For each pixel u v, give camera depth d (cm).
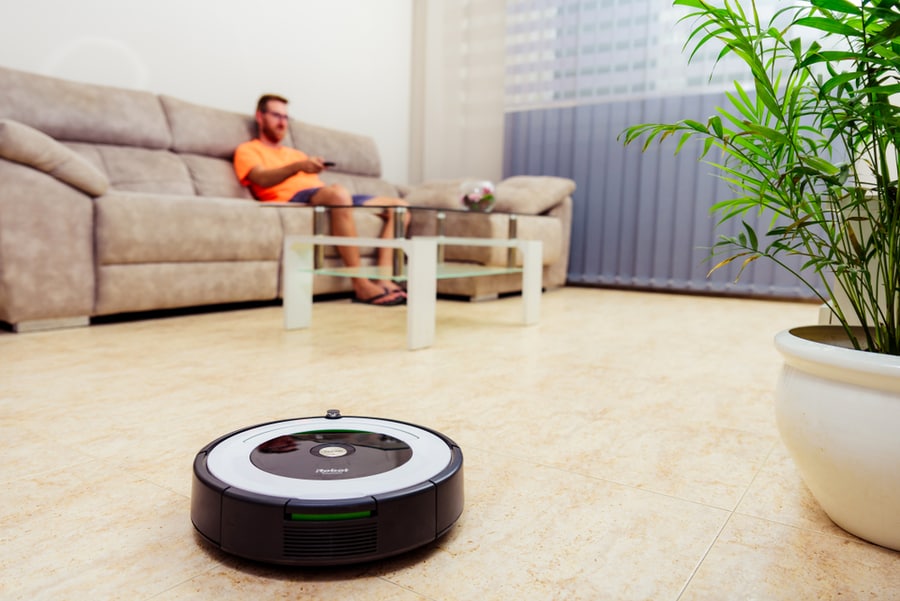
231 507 61
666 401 129
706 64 345
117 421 107
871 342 70
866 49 57
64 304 194
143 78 298
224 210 233
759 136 69
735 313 281
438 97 443
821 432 66
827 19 60
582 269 390
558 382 144
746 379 151
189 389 129
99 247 199
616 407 124
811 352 66
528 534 70
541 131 399
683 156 352
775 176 71
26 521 71
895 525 65
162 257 215
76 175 190
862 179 93
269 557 60
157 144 277
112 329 201
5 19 253
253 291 248
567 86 388
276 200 300
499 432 107
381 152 432
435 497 65
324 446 74
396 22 432
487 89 426
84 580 59
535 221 331
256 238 244
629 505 78
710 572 63
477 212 234
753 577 62
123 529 69
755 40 65
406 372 149
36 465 87
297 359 161
